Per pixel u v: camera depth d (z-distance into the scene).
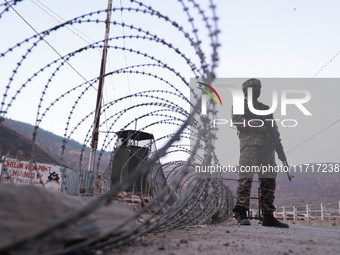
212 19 1.56
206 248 2.04
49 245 1.33
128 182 1.16
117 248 1.94
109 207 1.96
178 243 2.24
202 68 1.65
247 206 4.80
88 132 3.63
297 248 2.23
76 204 1.59
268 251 2.00
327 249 2.26
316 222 11.93
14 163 8.61
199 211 3.98
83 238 1.54
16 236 1.23
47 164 9.05
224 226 4.62
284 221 15.33
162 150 1.29
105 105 3.54
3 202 1.29
